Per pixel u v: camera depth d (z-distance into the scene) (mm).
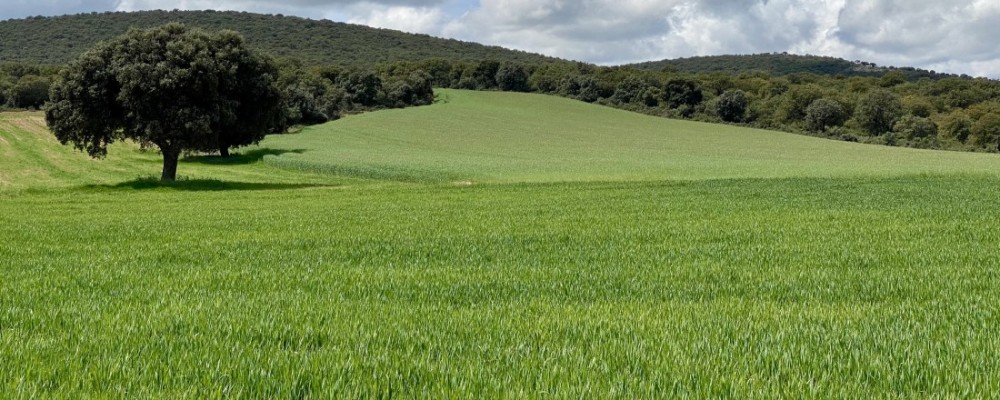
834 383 5484
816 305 9273
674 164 64188
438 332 7203
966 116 107188
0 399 4918
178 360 6016
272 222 23625
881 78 143250
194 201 35406
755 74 164250
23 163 61438
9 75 133750
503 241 17453
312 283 11102
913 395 5258
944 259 13961
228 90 50062
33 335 7137
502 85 168500
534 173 55125
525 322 7773
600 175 52531
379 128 107250
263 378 5473
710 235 18438
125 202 35000
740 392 5246
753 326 7609
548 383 5387
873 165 62938
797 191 36062
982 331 7414
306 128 107438
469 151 82438
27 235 20000
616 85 150750
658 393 5211
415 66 173000
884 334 7207
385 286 10688
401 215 26094
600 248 16031
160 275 12258
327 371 5660
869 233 18781
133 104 46844
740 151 86500
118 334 7078
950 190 36219
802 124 123188
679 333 7223
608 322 7750
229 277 11734
